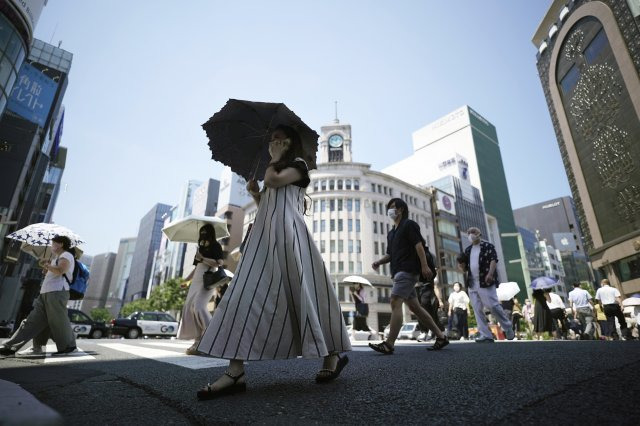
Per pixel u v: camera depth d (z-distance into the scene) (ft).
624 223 95.81
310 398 4.68
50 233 13.50
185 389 5.49
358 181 161.99
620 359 6.31
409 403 4.18
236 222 229.25
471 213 228.43
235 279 5.66
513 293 37.45
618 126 96.17
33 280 132.98
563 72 116.98
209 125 7.30
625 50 92.17
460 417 3.51
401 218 13.32
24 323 11.80
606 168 100.99
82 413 4.28
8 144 101.71
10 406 4.28
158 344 19.51
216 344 5.08
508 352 9.23
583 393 4.07
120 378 6.70
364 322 36.52
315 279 5.94
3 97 82.69
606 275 103.76
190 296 13.74
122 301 495.82
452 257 191.21
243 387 5.22
